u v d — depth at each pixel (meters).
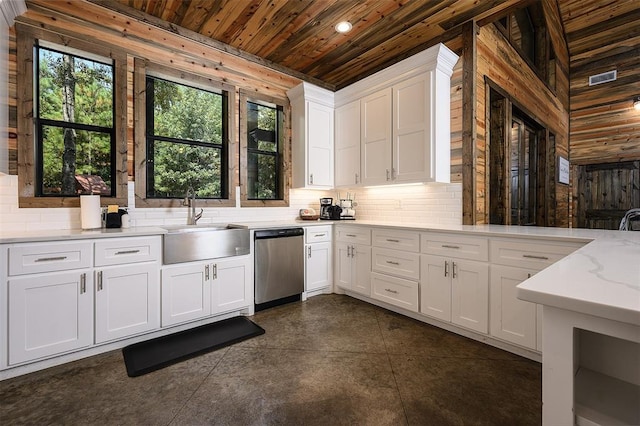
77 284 1.97
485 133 2.99
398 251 2.85
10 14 2.08
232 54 3.37
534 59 4.42
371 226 3.11
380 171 3.33
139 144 2.72
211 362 2.00
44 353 1.86
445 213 3.05
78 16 2.44
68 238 1.93
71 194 2.48
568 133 5.63
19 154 2.20
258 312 2.95
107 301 2.08
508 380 1.79
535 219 4.21
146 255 2.25
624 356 0.69
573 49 5.50
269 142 3.84
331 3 2.66
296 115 3.84
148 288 2.26
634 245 1.25
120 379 1.80
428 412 1.52
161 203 2.86
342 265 3.48
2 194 2.14
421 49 3.32
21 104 2.20
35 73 2.34
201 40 3.12
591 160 5.45
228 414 1.51
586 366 0.74
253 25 2.98
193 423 1.45
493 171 3.25
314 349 2.18
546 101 4.31
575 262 0.86
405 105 3.07
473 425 1.43
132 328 2.19
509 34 3.46
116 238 2.12
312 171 3.76
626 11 4.55
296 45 3.35
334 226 3.59
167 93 3.02
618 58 5.19
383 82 3.28
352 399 1.62
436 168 2.83
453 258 2.41
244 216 3.47
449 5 2.68
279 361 2.02
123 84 2.65
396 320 2.73
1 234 1.97
